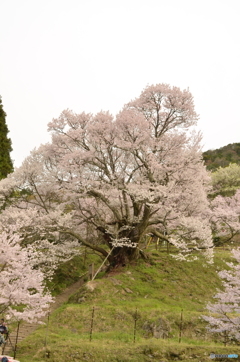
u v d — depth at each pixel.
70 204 28.86
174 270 27.69
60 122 26.17
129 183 25.48
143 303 21.52
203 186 30.31
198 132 27.28
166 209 25.47
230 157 91.00
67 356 14.15
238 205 36.47
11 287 13.64
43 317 20.03
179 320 18.50
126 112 25.12
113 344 15.73
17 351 14.85
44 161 28.02
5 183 26.77
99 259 35.22
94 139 25.12
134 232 27.22
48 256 27.70
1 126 41.62
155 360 14.08
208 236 26.06
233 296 14.57
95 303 21.28
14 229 15.20
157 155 26.27
